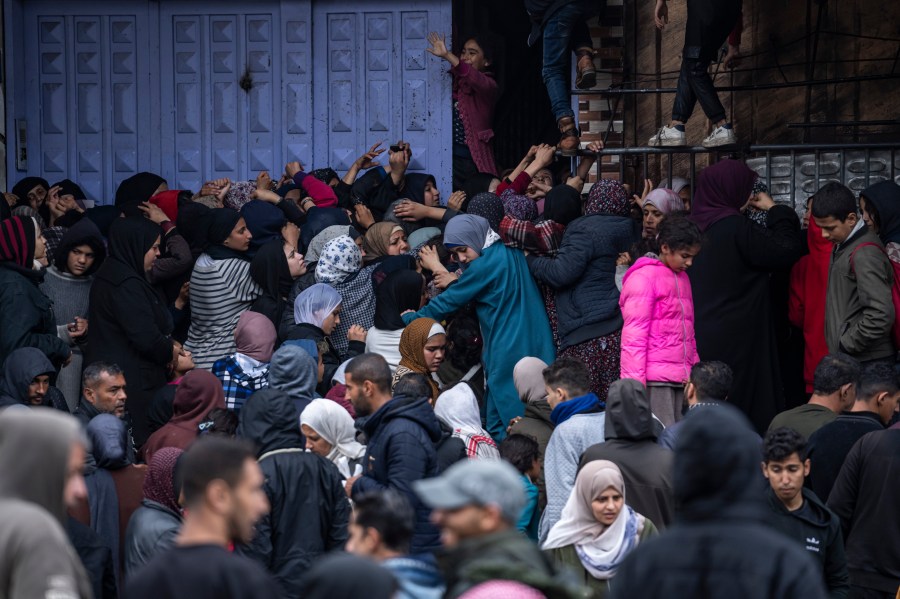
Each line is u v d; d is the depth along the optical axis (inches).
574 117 1512.1
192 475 580.4
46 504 565.0
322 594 520.4
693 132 1581.0
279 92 1675.7
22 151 1660.9
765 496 823.1
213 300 1285.7
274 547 827.4
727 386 948.0
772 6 1521.9
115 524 909.2
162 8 1672.0
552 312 1211.2
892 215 1132.5
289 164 1581.0
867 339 1088.2
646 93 1593.3
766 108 1524.4
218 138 1678.2
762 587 482.9
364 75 1673.2
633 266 1080.8
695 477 503.5
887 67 1454.2
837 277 1118.4
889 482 858.1
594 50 1620.3
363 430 895.7
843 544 845.2
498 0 1968.5
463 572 541.3
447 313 1204.5
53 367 1087.0
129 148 1673.2
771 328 1163.9
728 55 1507.1
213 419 965.2
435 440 895.1
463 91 1660.9
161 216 1428.4
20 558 534.3
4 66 1637.6
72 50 1668.3
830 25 1482.5
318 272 1302.9
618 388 870.4
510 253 1208.8
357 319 1285.7
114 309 1211.2
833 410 970.1
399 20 1670.8
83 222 1264.8
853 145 1332.4
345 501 857.5
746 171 1186.0
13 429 565.6
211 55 1674.5
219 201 1497.3
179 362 1251.2
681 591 491.8
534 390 1059.9
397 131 1673.2
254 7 1673.2
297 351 1013.8
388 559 628.4
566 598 532.7
